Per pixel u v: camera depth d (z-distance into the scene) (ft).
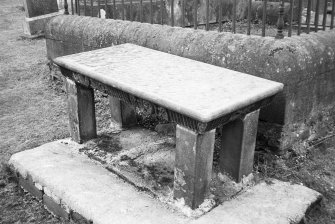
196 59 12.36
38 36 29.76
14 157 11.84
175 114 8.57
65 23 17.99
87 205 9.36
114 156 11.78
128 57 12.00
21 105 17.57
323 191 10.65
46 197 10.54
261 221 8.82
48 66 21.15
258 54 10.82
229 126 9.88
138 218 8.87
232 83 9.57
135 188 10.20
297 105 11.28
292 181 10.66
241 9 21.33
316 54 11.43
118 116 13.82
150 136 13.38
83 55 12.37
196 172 8.81
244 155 9.98
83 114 12.38
